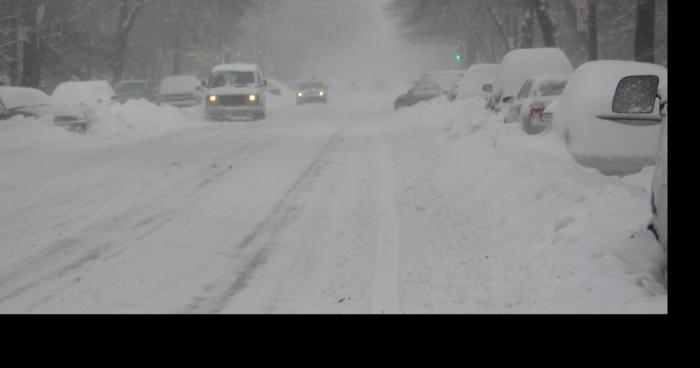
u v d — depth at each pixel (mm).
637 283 11992
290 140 40969
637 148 20797
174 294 13703
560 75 30766
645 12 40062
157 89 89188
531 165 21031
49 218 20484
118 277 14828
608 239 13711
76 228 19219
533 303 12422
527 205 18281
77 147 39312
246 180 26578
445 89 69438
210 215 20719
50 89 87375
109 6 88062
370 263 15422
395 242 17172
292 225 19359
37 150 37500
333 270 15102
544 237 15719
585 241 13883
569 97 22750
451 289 13531
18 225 19672
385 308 12609
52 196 23844
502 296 12969
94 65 97812
